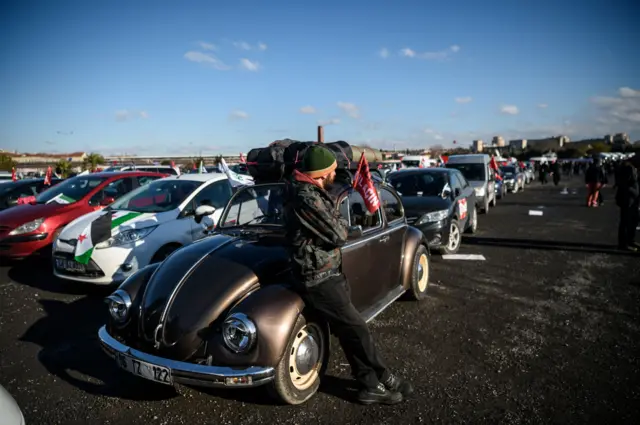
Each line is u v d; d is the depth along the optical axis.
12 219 7.21
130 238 5.69
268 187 4.27
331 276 3.02
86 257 5.55
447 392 3.45
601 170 16.53
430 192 8.90
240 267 3.40
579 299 5.62
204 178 6.92
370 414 3.17
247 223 4.26
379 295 4.51
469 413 3.17
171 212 6.21
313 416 3.15
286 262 3.54
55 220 7.33
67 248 5.82
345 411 3.21
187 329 3.10
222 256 3.55
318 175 2.96
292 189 2.99
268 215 4.17
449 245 8.16
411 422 3.07
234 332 2.93
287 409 3.24
